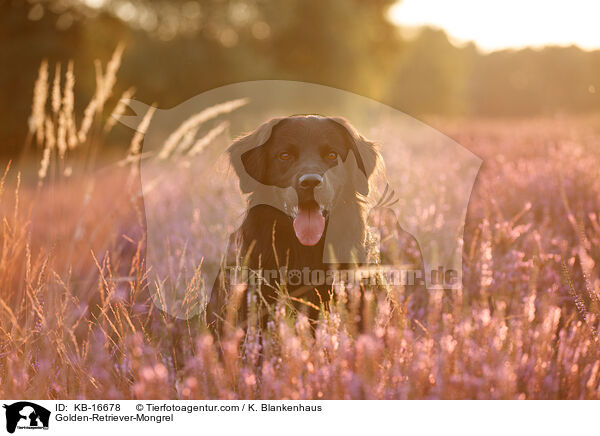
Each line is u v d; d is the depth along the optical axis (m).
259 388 2.66
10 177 5.80
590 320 2.89
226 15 36.00
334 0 36.78
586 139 8.08
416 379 2.43
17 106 26.52
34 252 4.01
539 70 33.78
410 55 61.97
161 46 31.30
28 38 27.81
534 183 5.41
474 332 2.67
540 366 2.52
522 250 4.09
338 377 2.41
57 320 2.94
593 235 4.31
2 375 2.89
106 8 31.03
